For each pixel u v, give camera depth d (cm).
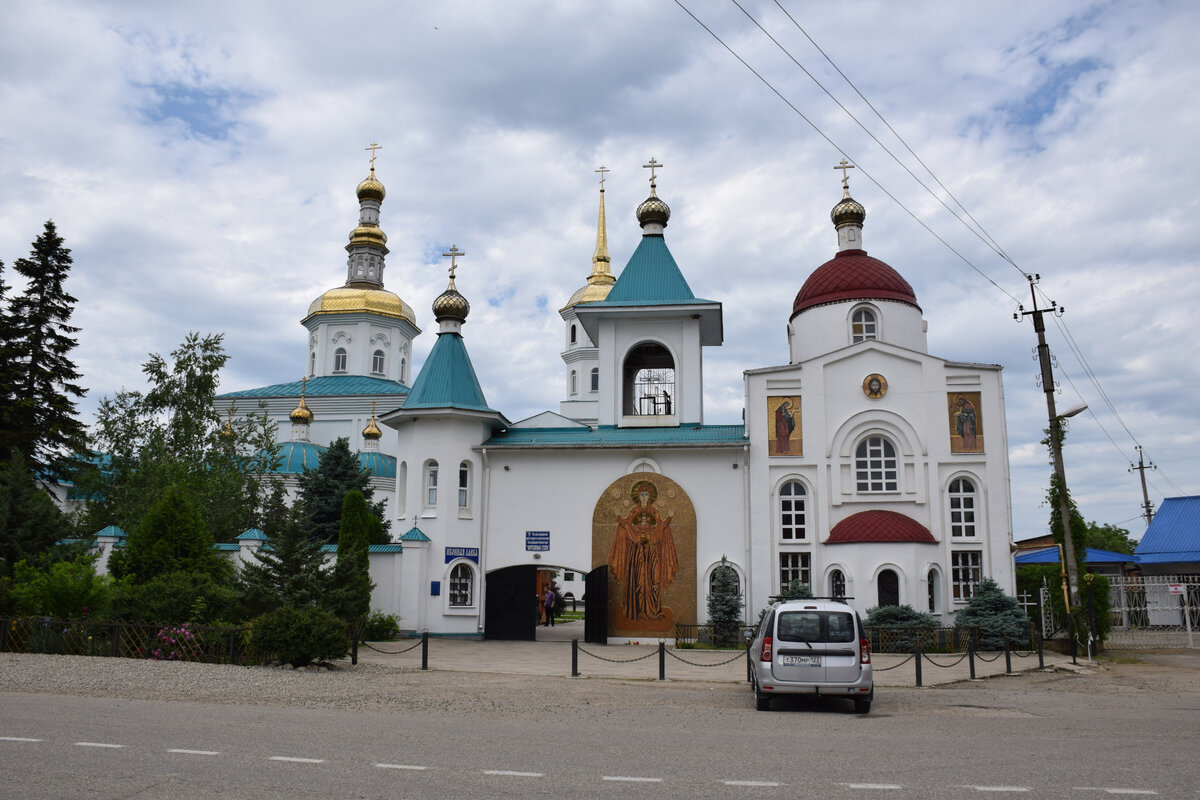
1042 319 2827
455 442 3123
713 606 2802
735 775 871
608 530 3056
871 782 845
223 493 3534
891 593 2794
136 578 2373
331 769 863
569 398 6291
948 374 3005
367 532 3005
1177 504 4362
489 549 3108
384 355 6444
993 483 2911
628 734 1126
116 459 3769
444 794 771
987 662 2292
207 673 1661
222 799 738
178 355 3869
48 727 1060
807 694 1421
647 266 3422
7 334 3519
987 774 888
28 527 2431
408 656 2320
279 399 6038
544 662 2270
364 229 6681
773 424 3058
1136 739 1132
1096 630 2667
